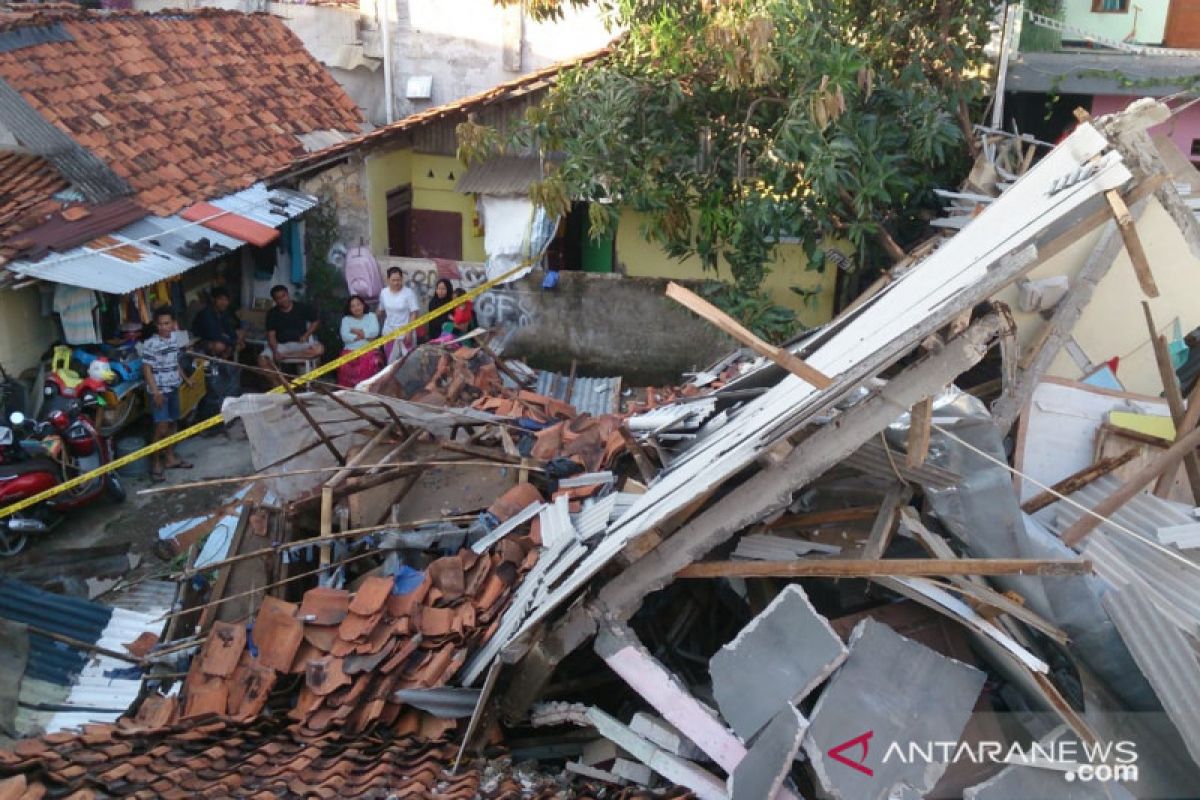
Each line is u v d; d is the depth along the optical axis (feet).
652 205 36.78
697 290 39.65
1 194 35.50
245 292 45.32
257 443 25.91
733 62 32.81
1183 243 21.74
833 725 14.57
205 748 17.92
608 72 35.86
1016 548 16.37
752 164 36.86
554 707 17.81
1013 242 14.48
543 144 37.35
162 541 29.32
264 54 52.29
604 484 23.58
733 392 25.73
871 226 34.94
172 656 21.91
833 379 14.79
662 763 16.22
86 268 32.60
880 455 16.96
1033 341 21.86
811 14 33.06
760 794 14.73
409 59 54.13
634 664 16.55
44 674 21.65
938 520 17.51
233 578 23.63
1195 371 23.07
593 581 17.16
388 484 24.93
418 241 49.73
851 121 34.17
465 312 42.04
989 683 16.29
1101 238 21.35
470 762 17.63
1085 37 43.73
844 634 16.33
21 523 29.91
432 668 19.66
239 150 44.16
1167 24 47.52
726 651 15.24
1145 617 14.67
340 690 19.57
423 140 47.73
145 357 35.55
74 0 56.95
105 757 16.93
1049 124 46.11
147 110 42.22
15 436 31.22
